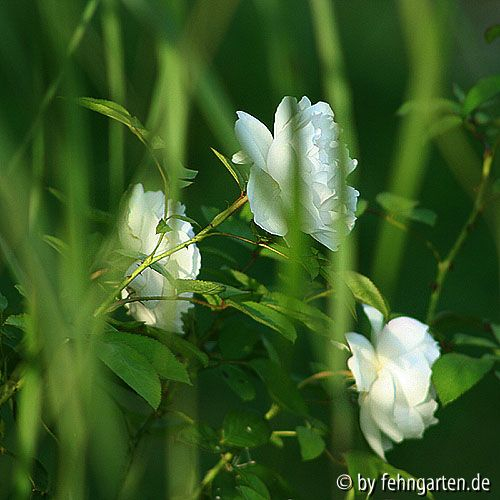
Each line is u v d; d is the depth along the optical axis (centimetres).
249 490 131
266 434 132
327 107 119
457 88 148
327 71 115
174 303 125
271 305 126
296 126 118
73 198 117
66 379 118
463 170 142
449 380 130
